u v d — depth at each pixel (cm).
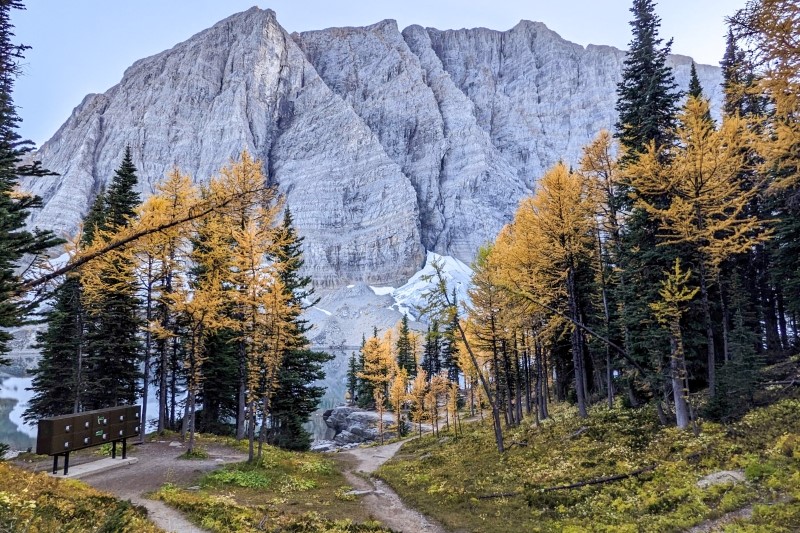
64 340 3325
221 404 3897
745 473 1246
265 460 2350
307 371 3534
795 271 2550
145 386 2803
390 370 6594
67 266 812
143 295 2844
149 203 2175
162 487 1739
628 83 2667
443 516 1513
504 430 3228
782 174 1244
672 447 1698
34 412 3369
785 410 1644
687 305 2047
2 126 1033
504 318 2605
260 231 2286
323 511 1570
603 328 2803
